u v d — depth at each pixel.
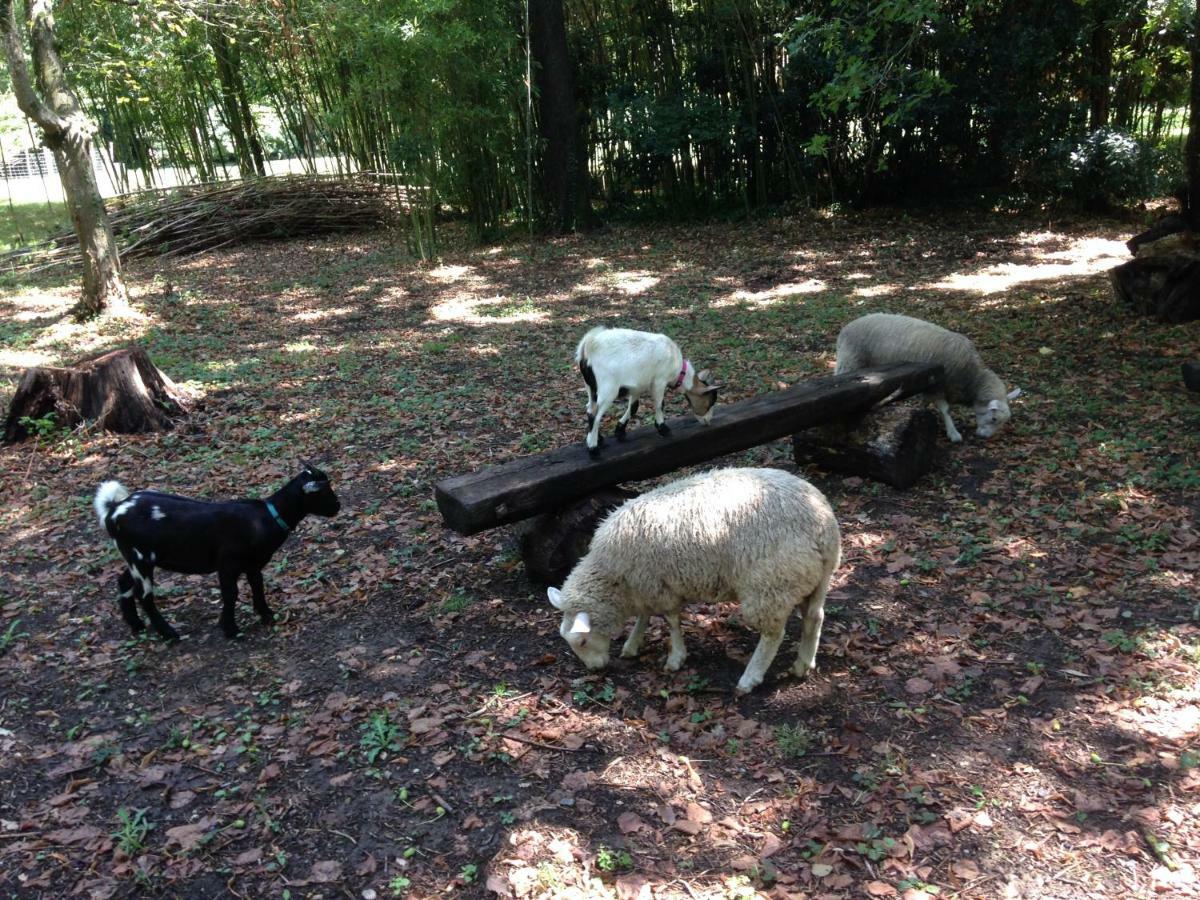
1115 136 15.95
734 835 3.47
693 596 4.29
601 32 19.42
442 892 3.27
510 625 5.09
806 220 18.02
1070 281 12.56
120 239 18.17
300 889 3.32
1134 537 5.54
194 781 3.92
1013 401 8.20
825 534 4.15
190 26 17.56
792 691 4.35
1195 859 3.21
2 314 13.93
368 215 20.38
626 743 4.02
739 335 11.05
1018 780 3.67
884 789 3.66
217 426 8.59
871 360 7.66
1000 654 4.54
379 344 11.46
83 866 3.46
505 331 11.89
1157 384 8.20
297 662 4.81
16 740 4.25
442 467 7.39
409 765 3.94
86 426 8.41
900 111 8.73
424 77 15.66
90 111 21.28
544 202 18.80
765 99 18.25
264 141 25.11
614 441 5.49
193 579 5.77
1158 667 4.29
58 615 5.42
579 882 3.26
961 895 3.14
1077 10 15.55
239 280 15.92
